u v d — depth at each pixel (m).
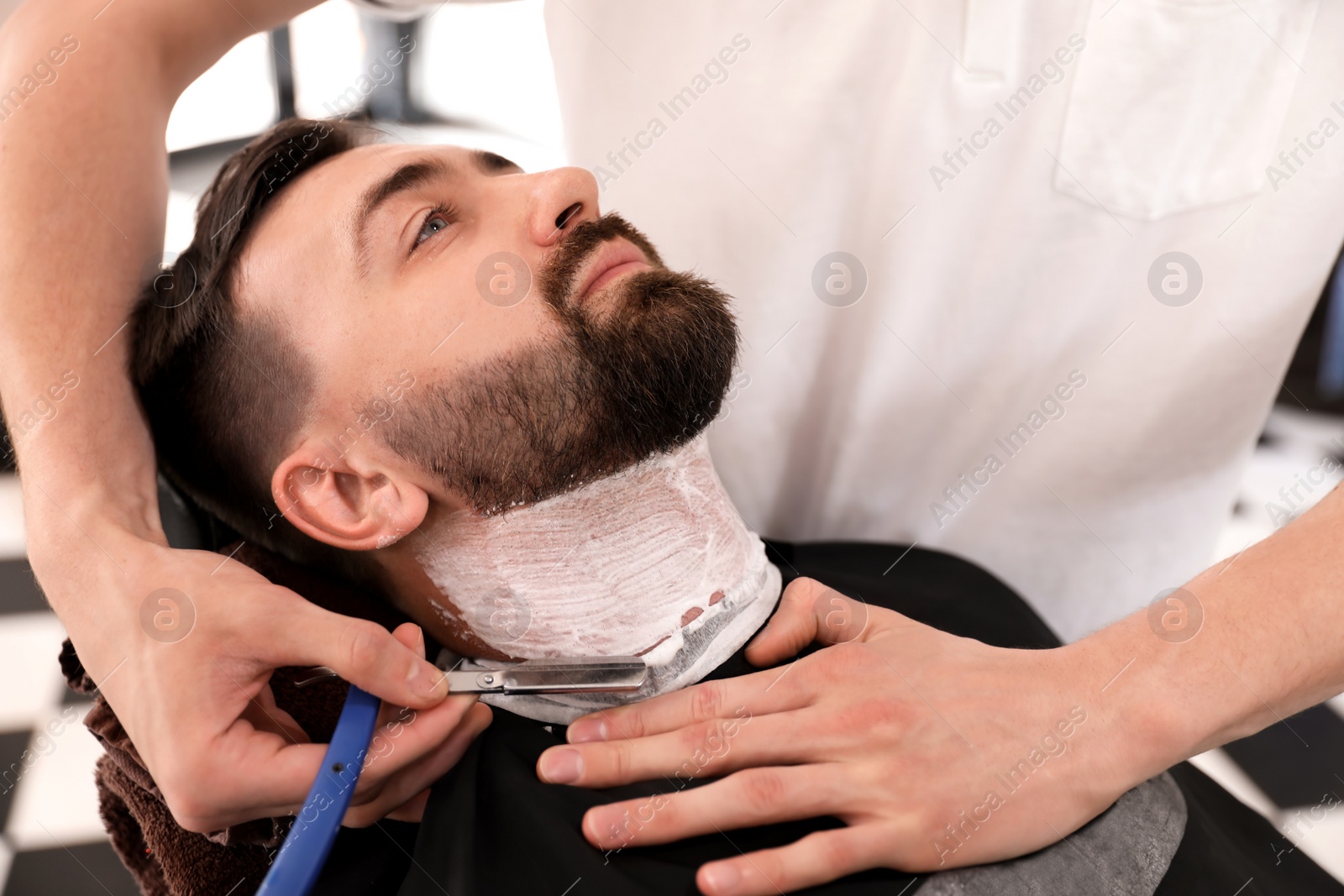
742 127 1.07
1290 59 0.92
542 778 0.73
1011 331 1.12
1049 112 1.00
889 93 1.03
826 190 1.09
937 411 1.18
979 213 1.07
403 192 0.81
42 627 1.60
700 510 0.83
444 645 0.89
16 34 0.88
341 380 0.79
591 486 0.79
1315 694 0.74
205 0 0.93
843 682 0.76
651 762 0.73
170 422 0.86
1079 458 1.17
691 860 0.71
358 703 0.70
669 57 1.06
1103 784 0.72
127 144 0.87
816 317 1.16
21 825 1.34
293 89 2.51
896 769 0.70
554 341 0.77
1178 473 1.16
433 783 0.78
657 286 0.79
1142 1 0.92
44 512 0.76
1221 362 1.07
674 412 0.78
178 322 0.83
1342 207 0.98
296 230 0.80
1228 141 0.97
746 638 0.85
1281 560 0.77
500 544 0.81
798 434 1.25
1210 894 0.75
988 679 0.75
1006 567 1.26
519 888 0.70
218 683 0.68
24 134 0.83
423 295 0.79
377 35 2.47
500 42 2.94
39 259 0.82
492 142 2.60
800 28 1.02
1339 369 2.15
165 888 0.91
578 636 0.82
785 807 0.69
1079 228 1.05
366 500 0.81
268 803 0.69
